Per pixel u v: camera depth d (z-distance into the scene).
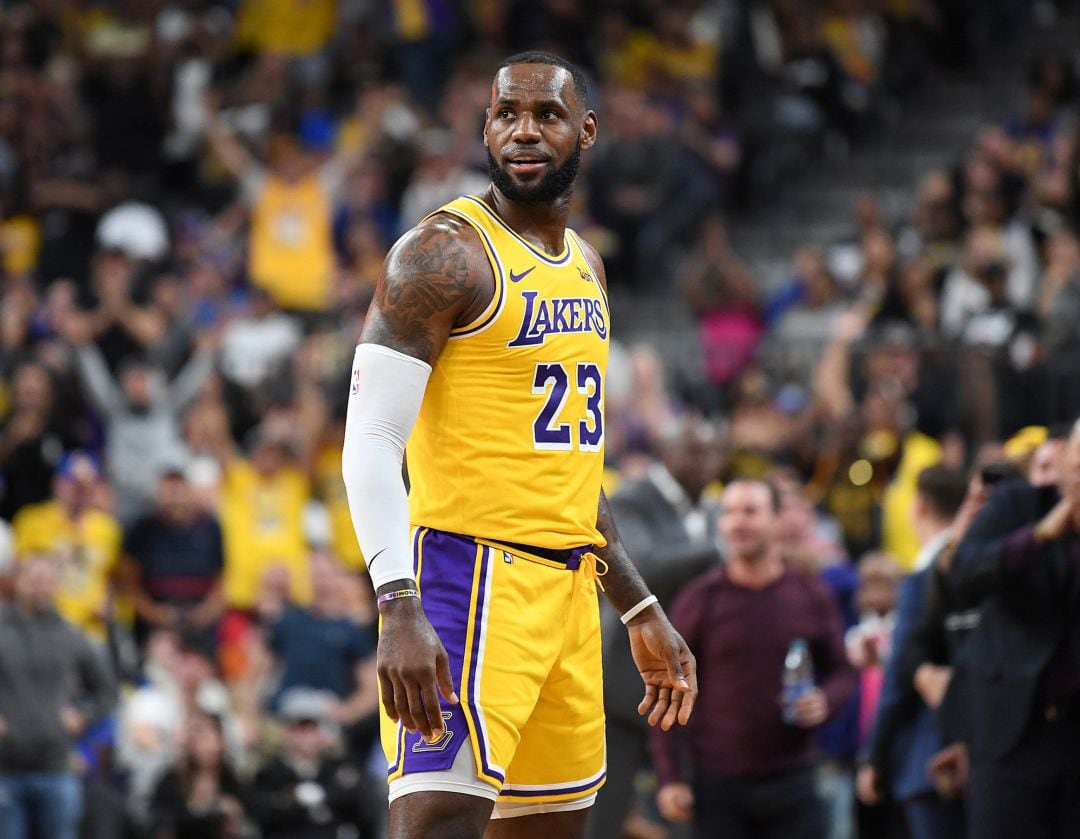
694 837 22.27
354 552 38.44
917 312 39.59
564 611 13.05
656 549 23.50
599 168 49.44
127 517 38.53
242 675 35.09
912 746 20.73
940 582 19.78
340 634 33.22
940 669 20.33
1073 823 18.38
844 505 33.81
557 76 13.09
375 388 12.36
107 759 29.94
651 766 26.31
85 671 29.69
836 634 22.39
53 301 42.03
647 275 49.03
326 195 48.78
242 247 49.03
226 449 39.81
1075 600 18.33
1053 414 35.50
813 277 44.62
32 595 28.91
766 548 22.00
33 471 37.72
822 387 38.03
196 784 28.98
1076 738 18.39
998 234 42.28
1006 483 19.34
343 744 30.67
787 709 21.64
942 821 20.50
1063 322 37.06
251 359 42.59
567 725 13.16
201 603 35.75
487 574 12.66
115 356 42.22
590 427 13.25
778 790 21.81
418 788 12.31
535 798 13.17
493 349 12.76
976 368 36.28
